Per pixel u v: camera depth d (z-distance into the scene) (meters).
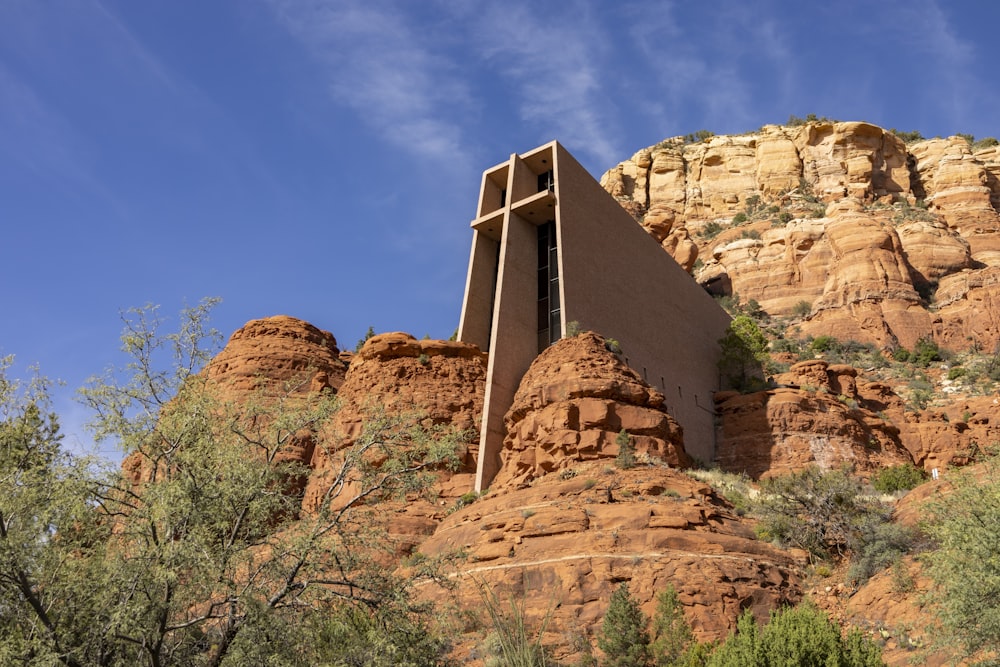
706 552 29.23
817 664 18.38
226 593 16.70
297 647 16.73
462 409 46.16
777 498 34.38
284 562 17.69
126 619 15.16
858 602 25.95
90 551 17.25
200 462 18.06
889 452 57.25
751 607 27.42
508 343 47.09
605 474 34.06
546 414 38.25
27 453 17.83
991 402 66.31
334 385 59.19
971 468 22.52
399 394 46.44
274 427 19.84
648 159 145.00
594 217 54.84
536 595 28.09
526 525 31.20
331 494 18.67
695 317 66.25
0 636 15.63
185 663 16.48
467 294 52.53
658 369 56.66
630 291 56.50
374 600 18.02
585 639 25.97
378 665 16.70
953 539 17.80
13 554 15.67
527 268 51.69
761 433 55.72
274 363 57.47
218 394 20.20
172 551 15.91
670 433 38.19
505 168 56.22
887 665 19.64
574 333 45.69
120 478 17.98
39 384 19.11
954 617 16.73
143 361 19.19
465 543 32.00
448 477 42.44
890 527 29.30
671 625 24.33
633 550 28.97
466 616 21.45
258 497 18.30
